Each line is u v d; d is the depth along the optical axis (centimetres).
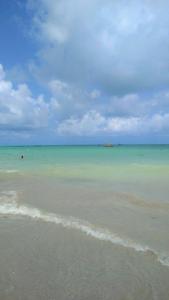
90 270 448
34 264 467
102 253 517
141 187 1228
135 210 837
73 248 538
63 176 1631
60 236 605
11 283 405
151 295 382
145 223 708
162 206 881
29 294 377
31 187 1245
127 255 510
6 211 820
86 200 971
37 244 557
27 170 1984
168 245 560
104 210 835
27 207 870
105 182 1384
